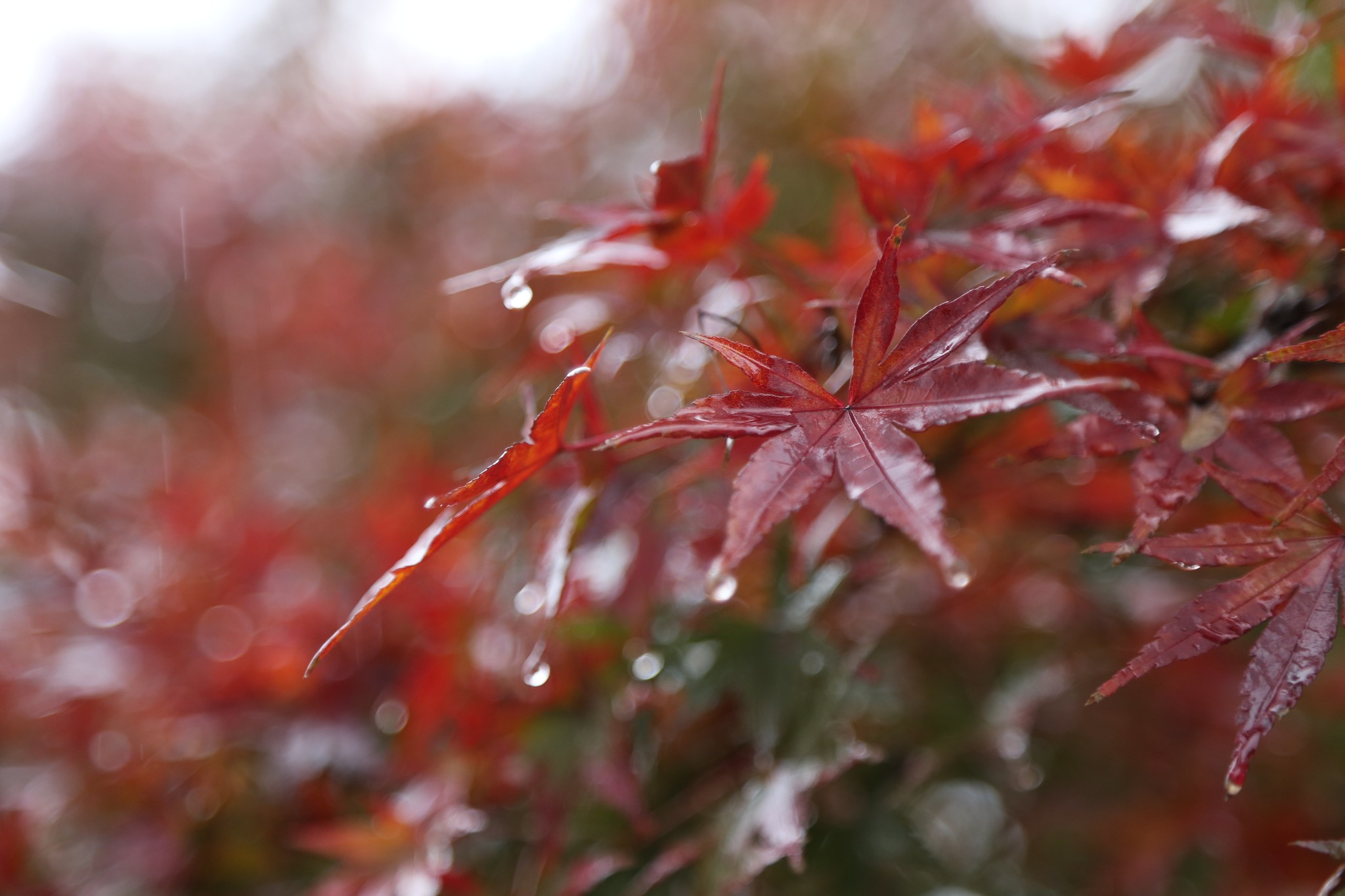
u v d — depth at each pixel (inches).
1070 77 17.6
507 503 17.8
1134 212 15.4
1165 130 19.2
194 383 47.7
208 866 18.6
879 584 18.1
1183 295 16.8
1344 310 15.5
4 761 22.5
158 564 22.9
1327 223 15.8
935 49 30.9
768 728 16.3
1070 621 20.0
